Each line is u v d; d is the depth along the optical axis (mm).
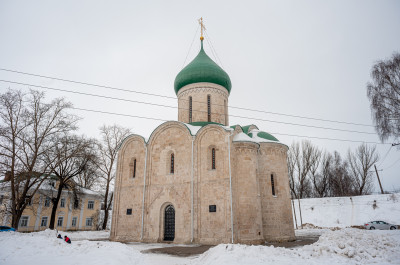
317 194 61188
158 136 28656
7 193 39000
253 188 24531
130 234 26891
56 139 31375
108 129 42656
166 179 26719
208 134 26109
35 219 43281
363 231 18609
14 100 29156
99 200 56344
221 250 14133
